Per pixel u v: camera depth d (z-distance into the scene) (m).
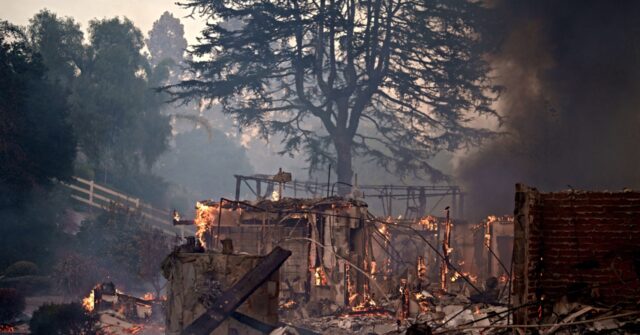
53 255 40.84
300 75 63.66
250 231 27.16
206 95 62.69
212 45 62.34
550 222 12.35
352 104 66.56
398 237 34.81
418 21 62.41
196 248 12.00
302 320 21.25
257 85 61.97
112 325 20.28
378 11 64.06
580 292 11.98
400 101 64.50
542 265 12.28
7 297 23.50
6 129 45.16
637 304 11.50
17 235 43.38
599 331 10.88
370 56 64.50
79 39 68.44
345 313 23.00
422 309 18.98
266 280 11.00
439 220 34.06
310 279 25.92
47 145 48.22
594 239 12.08
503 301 18.55
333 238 25.83
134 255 33.19
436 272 33.69
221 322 10.57
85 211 55.22
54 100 50.72
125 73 68.25
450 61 61.25
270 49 64.38
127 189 64.44
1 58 47.47
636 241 11.85
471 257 35.28
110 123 65.19
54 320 19.20
